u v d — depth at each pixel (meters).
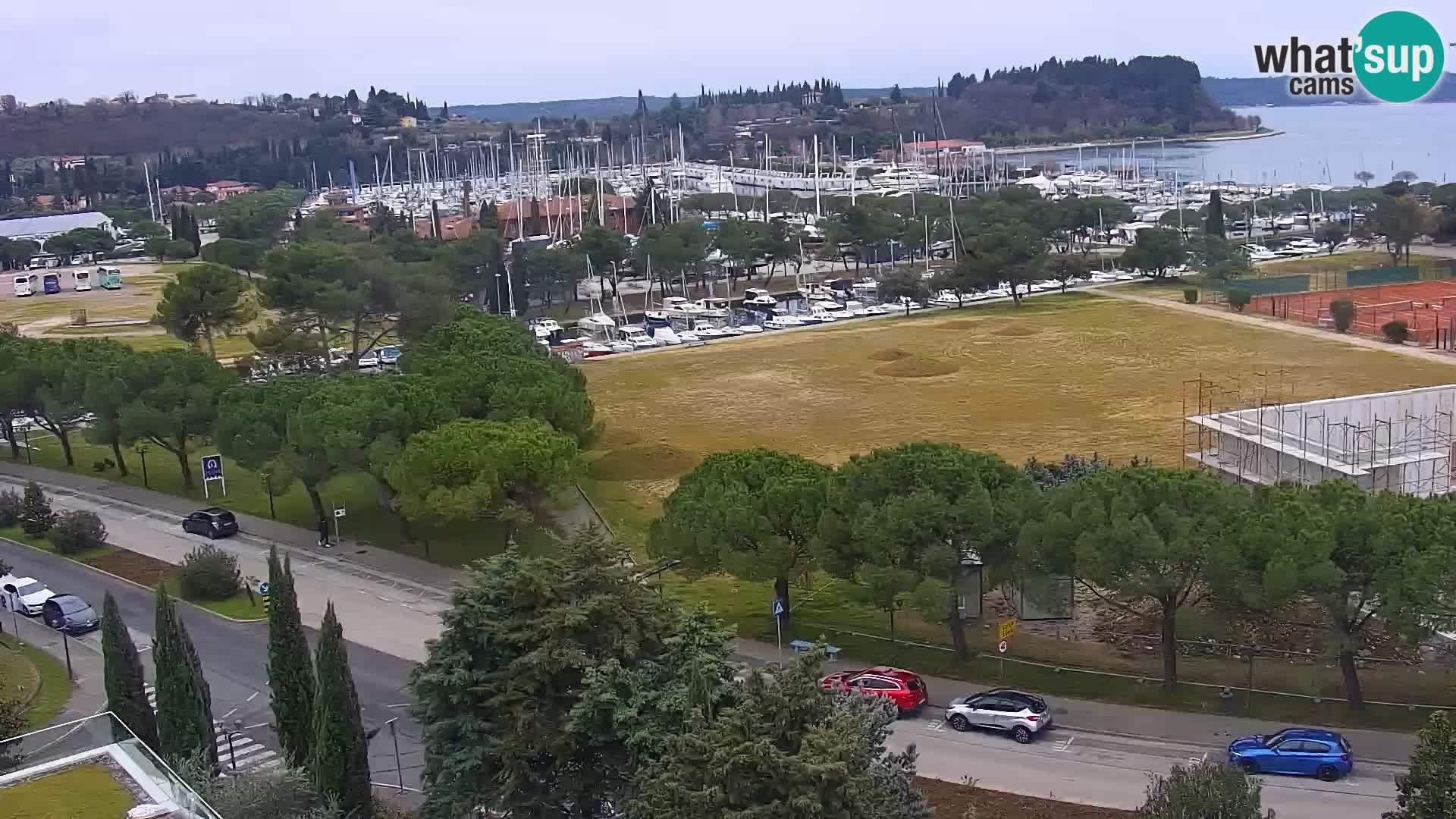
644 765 43.06
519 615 47.81
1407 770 51.62
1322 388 136.25
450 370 104.44
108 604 52.66
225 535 96.06
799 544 70.12
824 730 36.16
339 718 47.22
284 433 96.50
